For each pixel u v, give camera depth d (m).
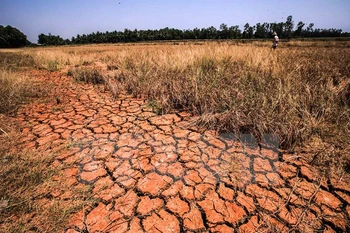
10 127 2.57
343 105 2.80
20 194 1.49
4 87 3.62
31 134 2.42
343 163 1.80
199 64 4.74
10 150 2.05
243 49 6.36
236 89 2.99
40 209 1.39
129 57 7.12
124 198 1.52
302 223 1.32
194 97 3.10
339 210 1.40
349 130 2.18
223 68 4.07
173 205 1.46
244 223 1.33
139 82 4.16
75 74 5.61
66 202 1.46
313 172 1.73
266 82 3.34
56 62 7.57
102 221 1.34
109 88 4.34
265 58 4.84
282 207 1.43
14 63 8.12
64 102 3.57
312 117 2.35
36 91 4.01
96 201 1.48
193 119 2.68
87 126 2.65
